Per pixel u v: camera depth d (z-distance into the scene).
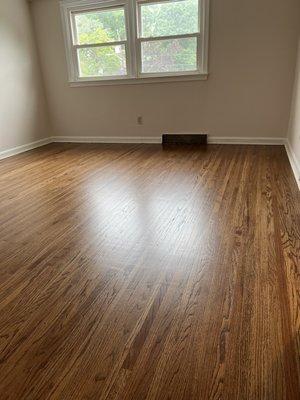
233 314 1.30
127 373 1.06
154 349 1.15
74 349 1.17
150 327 1.25
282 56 3.95
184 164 3.57
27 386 1.03
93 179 3.18
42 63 4.91
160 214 2.30
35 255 1.83
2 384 1.04
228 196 2.58
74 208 2.48
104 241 1.96
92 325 1.28
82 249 1.87
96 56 4.64
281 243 1.83
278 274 1.56
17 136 4.57
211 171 3.27
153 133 4.79
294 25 3.80
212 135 4.56
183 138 4.66
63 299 1.44
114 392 1.00
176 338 1.20
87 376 1.06
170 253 1.79
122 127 4.91
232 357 1.10
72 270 1.67
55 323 1.30
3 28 4.18
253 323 1.25
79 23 4.57
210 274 1.58
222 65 4.17
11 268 1.71
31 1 4.59
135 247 1.87
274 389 0.99
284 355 1.10
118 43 4.46
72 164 3.80
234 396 0.97
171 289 1.48
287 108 4.15
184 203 2.48
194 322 1.27
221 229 2.04
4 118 4.30
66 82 4.92
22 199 2.73
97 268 1.68
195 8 4.04
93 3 4.34
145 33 4.34
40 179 3.27
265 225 2.06
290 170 3.20
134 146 4.68
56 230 2.13
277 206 2.35
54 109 5.17
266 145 4.33
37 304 1.42
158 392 0.99
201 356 1.11
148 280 1.56
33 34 4.74
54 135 5.35
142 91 4.60
